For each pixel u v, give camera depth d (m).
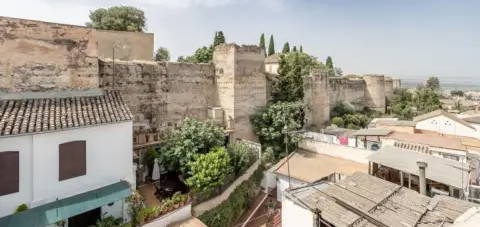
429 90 63.22
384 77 59.69
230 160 20.50
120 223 14.86
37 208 12.93
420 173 15.21
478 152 26.44
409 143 26.53
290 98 33.91
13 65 16.02
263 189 25.52
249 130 29.88
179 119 26.09
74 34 18.22
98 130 15.06
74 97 17.02
